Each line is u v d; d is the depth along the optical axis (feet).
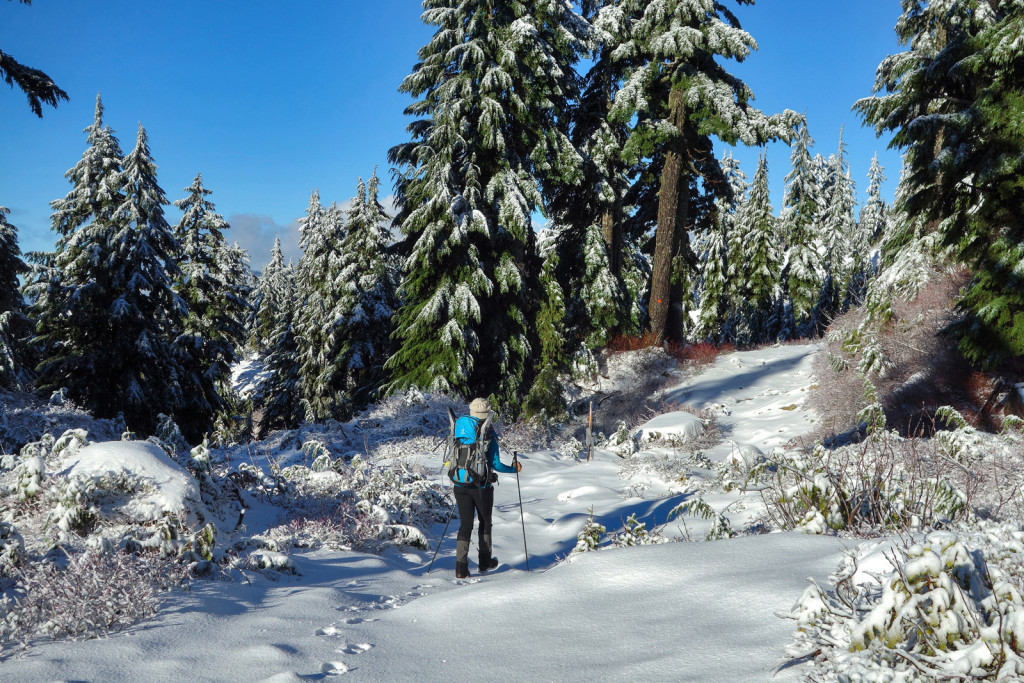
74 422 42.14
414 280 61.77
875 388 49.11
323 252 110.11
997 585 8.16
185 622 12.16
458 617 12.80
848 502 15.88
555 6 64.54
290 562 16.65
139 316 74.49
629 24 86.07
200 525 18.11
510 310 64.23
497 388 64.08
